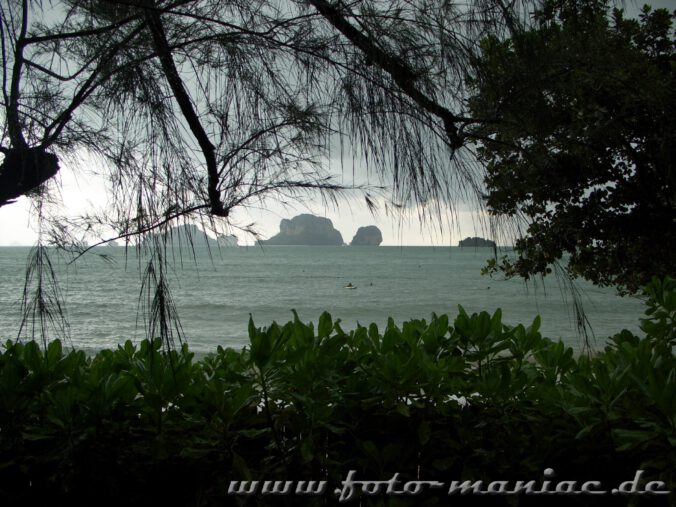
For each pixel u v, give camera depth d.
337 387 1.81
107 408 1.71
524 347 2.12
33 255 1.35
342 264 90.69
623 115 2.07
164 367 1.65
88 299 32.91
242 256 114.25
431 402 1.88
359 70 1.34
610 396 1.67
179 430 1.79
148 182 1.30
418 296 39.25
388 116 1.30
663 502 1.66
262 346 1.69
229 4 1.42
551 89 1.55
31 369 1.81
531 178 1.48
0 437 1.75
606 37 1.71
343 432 1.81
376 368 1.87
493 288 44.88
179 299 37.06
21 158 1.40
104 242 1.30
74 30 1.53
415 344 1.97
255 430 1.73
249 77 1.40
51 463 1.75
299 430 1.73
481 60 1.37
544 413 1.82
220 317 29.27
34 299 1.34
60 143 1.39
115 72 1.35
